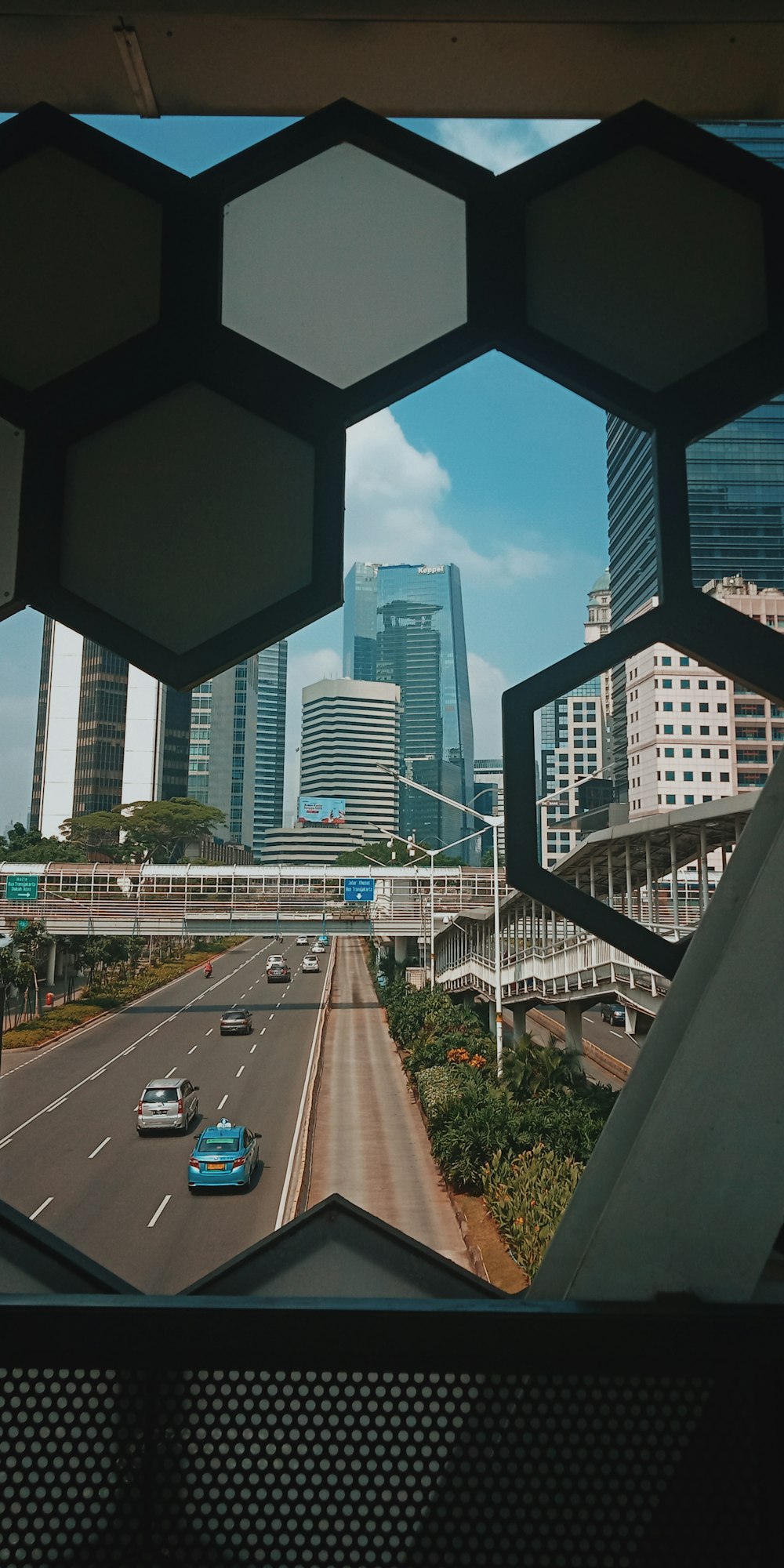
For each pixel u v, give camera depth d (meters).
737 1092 4.00
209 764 190.62
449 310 6.14
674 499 5.81
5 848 107.69
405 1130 34.69
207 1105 41.31
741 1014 4.04
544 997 46.00
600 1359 3.48
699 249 6.16
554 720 168.38
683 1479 3.44
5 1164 31.23
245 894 77.50
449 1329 3.47
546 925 47.75
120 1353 3.48
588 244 6.18
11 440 5.94
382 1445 3.48
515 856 5.23
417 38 6.38
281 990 90.94
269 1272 5.19
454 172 6.21
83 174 6.18
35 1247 4.86
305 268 6.19
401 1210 24.38
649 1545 3.42
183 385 6.06
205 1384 3.50
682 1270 3.91
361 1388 3.50
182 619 5.81
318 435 5.98
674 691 107.38
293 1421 3.49
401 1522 3.45
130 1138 35.19
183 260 6.07
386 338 6.11
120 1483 3.46
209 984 96.44
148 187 6.12
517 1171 23.88
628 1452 3.46
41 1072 49.88
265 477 5.93
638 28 6.32
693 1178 3.97
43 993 75.19
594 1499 3.44
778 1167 3.94
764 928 4.07
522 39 6.51
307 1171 28.17
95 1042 59.72
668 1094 4.04
